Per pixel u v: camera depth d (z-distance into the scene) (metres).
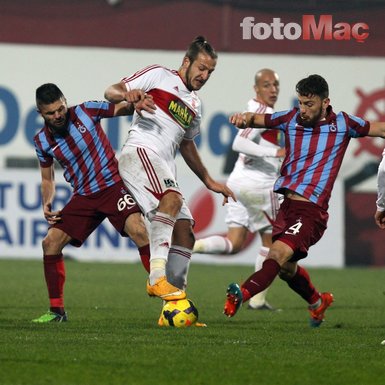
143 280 50.81
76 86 67.12
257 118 29.20
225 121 66.88
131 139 29.44
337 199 64.44
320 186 28.59
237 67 67.12
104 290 45.09
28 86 66.56
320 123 28.69
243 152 39.47
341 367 22.03
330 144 28.66
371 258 67.00
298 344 25.62
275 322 32.78
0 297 40.59
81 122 29.91
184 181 62.16
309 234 28.36
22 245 62.03
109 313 34.75
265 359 22.83
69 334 26.83
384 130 28.80
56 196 61.03
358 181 67.12
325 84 28.36
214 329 28.86
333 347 25.12
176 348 24.16
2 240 61.91
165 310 29.17
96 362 21.94
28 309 35.69
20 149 66.19
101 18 67.12
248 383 20.09
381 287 50.69
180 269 30.00
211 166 66.62
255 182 40.72
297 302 42.59
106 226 62.50
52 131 29.94
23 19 66.75
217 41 67.25
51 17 66.88
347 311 38.12
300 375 21.02
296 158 28.83
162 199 28.73
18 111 66.25
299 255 28.53
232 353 23.59
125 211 30.31
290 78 67.56
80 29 67.12
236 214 41.75
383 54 67.44
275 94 40.34
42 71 66.75
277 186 28.98
